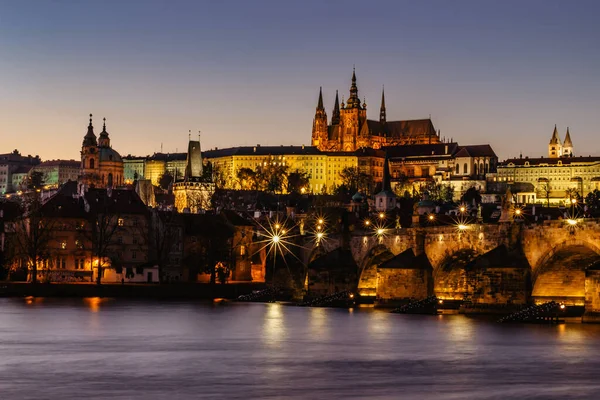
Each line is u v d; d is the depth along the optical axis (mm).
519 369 167750
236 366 171500
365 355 184750
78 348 194250
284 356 183875
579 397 143250
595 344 196875
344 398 142125
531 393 146125
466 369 168125
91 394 144125
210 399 140750
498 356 182000
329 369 168500
